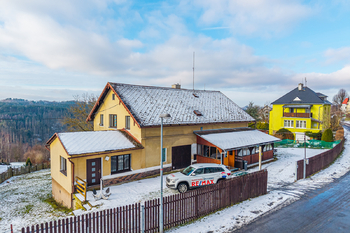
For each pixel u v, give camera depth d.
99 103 22.77
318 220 9.94
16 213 13.41
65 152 14.44
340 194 13.31
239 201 11.95
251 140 21.23
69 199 14.00
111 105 21.14
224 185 11.15
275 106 46.69
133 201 12.33
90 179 14.92
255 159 22.19
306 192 13.73
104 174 15.41
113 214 8.15
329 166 20.97
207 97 26.61
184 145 20.06
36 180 22.12
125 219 8.59
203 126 21.39
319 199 12.49
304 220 9.94
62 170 15.51
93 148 14.91
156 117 18.48
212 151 19.67
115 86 20.58
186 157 20.25
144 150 17.41
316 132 40.25
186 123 19.42
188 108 22.16
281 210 10.98
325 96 46.47
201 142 20.28
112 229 8.23
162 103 21.12
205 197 10.34
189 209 9.76
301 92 45.09
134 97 20.14
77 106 35.03
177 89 25.25
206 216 10.27
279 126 46.09
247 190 12.38
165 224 9.07
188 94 25.25
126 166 16.84
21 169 25.72
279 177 17.47
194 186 13.80
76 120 33.84
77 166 14.02
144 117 17.84
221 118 23.03
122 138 17.61
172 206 9.25
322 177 17.34
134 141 17.47
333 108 94.88
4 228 11.01
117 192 13.87
